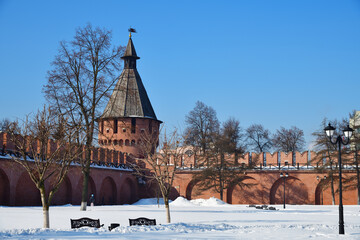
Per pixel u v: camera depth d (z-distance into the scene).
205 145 69.69
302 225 22.12
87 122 35.12
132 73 70.69
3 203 39.84
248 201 62.94
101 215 29.73
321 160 60.00
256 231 18.94
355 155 54.84
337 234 18.05
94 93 35.84
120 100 68.44
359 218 30.20
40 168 21.89
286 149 84.44
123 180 60.56
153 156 31.28
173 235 16.66
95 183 53.44
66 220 25.27
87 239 14.87
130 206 47.34
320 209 43.31
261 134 82.69
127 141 67.06
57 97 34.56
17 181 41.09
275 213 35.75
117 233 17.09
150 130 69.69
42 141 22.56
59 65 35.44
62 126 24.28
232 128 76.94
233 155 63.66
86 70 35.84
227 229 19.72
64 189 48.41
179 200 55.31
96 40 36.47
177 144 31.97
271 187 62.00
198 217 29.78
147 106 69.88
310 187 60.44
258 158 63.72
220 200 56.50
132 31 72.50
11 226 22.00
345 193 58.91
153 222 20.97
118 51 37.19
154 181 62.16
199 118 72.88
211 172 61.22
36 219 25.45
